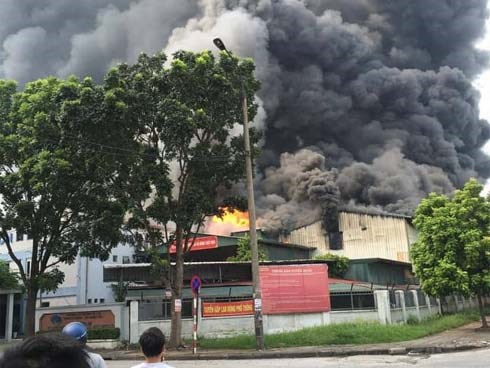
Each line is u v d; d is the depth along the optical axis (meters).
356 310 25.64
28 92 24.36
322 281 25.33
